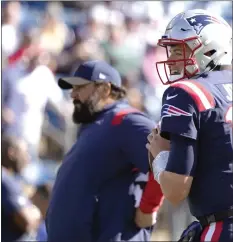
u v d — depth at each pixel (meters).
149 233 17.88
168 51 14.24
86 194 17.39
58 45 36.28
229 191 12.96
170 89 13.24
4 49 33.09
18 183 23.16
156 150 13.49
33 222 21.38
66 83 19.11
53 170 31.69
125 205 17.36
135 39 37.28
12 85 30.97
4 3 34.47
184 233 13.66
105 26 36.72
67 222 17.48
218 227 12.95
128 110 17.66
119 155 17.33
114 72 18.69
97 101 18.36
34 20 36.81
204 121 12.95
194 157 12.88
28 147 31.16
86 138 17.77
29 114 31.39
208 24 13.69
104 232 17.30
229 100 13.26
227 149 12.99
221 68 13.92
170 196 12.91
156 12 39.06
